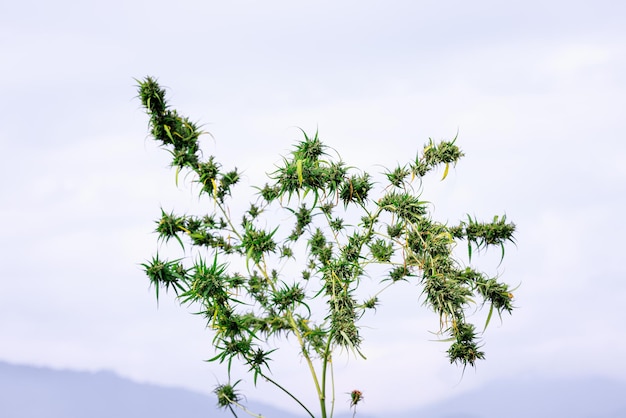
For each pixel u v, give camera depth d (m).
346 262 2.86
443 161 2.79
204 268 2.76
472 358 2.73
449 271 2.76
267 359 2.84
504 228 2.76
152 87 2.80
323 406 2.89
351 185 2.87
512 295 2.74
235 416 2.77
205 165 2.86
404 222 2.82
